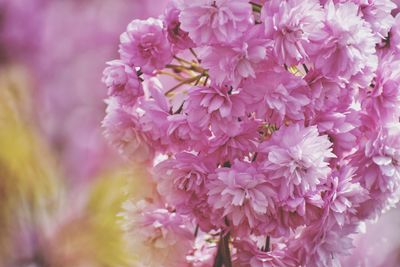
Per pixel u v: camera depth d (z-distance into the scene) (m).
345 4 1.12
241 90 1.12
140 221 1.17
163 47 1.14
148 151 1.16
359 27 1.11
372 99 1.16
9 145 1.06
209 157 1.14
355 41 1.11
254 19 1.13
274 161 1.11
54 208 1.08
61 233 1.08
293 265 1.16
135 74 1.14
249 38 1.11
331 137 1.14
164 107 1.15
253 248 1.16
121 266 1.10
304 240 1.16
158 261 1.17
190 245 1.18
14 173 1.06
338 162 1.16
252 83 1.12
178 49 1.15
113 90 1.14
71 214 1.08
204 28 1.11
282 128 1.12
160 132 1.15
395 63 1.16
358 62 1.12
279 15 1.11
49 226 1.07
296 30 1.11
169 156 1.17
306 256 1.16
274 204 1.13
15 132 1.07
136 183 1.17
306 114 1.13
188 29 1.11
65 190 1.09
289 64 1.11
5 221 1.06
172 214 1.17
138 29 1.14
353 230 1.17
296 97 1.12
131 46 1.14
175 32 1.14
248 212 1.12
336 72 1.12
